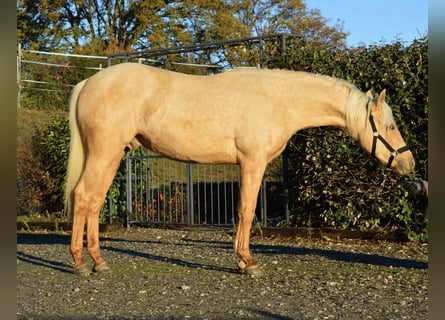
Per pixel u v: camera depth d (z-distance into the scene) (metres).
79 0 28.08
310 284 6.03
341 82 6.84
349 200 9.15
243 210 6.57
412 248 8.31
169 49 10.79
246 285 6.02
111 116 6.64
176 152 6.78
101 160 6.68
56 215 12.19
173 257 7.93
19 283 6.26
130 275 6.65
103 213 11.84
